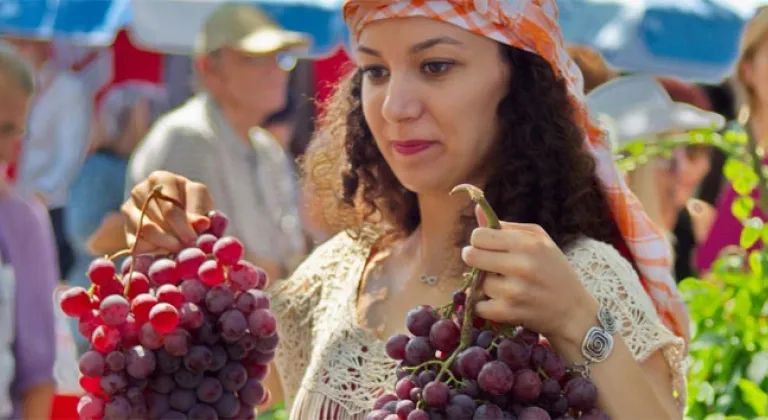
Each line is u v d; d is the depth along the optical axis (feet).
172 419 5.49
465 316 5.06
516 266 5.06
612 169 6.57
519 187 6.32
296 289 7.28
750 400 8.49
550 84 6.32
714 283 9.98
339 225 7.33
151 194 5.89
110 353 5.46
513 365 4.93
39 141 21.12
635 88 14.79
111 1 18.06
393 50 6.14
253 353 5.75
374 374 6.46
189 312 5.45
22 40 21.57
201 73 14.71
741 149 9.55
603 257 6.14
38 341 10.71
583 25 16.66
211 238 5.95
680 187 15.08
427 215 6.79
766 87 11.23
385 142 6.37
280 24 17.48
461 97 6.13
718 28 17.53
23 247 10.69
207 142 14.17
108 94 21.48
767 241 9.21
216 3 17.71
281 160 15.23
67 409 11.35
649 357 5.96
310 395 6.62
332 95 7.48
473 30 6.07
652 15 17.10
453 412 4.87
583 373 5.30
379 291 6.91
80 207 15.98
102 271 5.57
